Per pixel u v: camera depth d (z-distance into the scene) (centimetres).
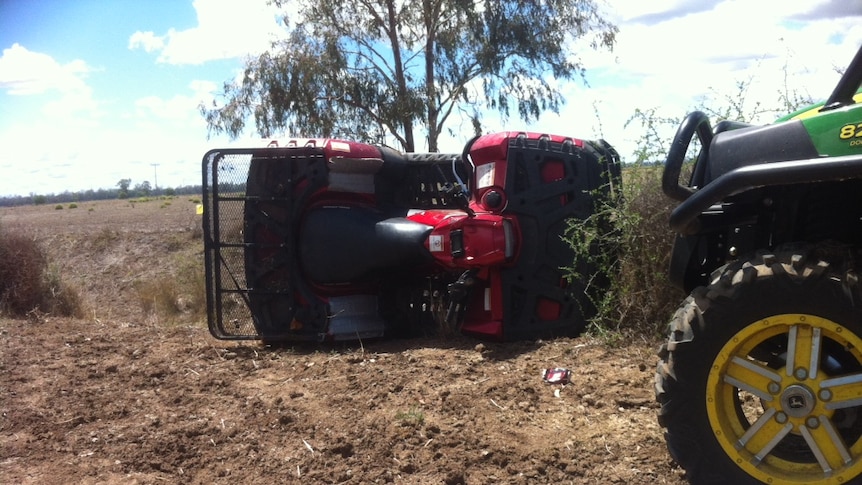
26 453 408
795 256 286
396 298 635
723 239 373
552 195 573
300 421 434
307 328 606
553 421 411
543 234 574
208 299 616
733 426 303
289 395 481
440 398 452
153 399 489
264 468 381
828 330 280
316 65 1773
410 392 466
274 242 611
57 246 2181
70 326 711
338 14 1886
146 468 389
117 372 548
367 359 551
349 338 606
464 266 573
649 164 568
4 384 518
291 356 584
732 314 292
